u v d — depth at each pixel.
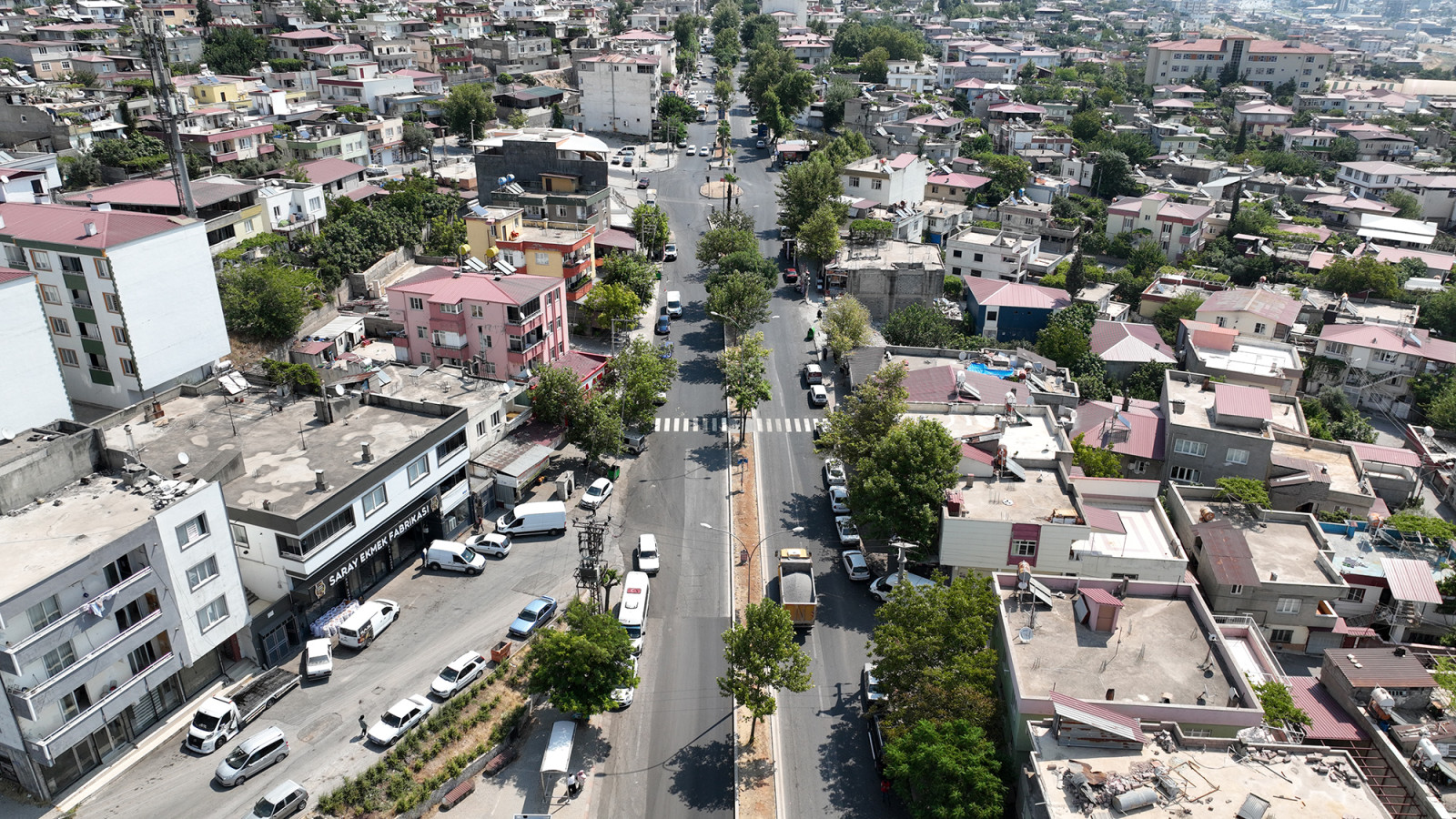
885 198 163.88
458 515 79.56
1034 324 124.50
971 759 48.72
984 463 74.31
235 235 118.94
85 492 58.00
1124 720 45.03
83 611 50.38
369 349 106.62
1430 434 101.44
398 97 197.50
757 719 62.91
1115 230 171.75
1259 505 76.38
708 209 170.75
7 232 85.62
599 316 115.88
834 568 79.12
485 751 58.56
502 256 114.50
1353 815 40.91
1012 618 55.78
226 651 63.25
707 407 105.69
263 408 78.56
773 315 131.00
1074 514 67.31
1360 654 59.09
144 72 189.88
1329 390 112.06
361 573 70.88
